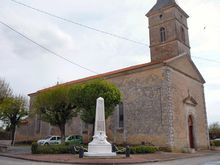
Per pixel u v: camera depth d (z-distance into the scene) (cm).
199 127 3189
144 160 1727
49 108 2800
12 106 3375
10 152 2425
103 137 1961
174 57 2945
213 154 2623
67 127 3609
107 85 2678
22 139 4144
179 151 2612
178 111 2770
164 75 2727
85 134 3350
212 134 5244
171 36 3212
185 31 3441
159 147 2538
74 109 2939
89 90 2631
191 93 3161
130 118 2909
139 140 2772
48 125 3859
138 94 2903
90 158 1741
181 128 2761
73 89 2753
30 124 4125
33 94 3944
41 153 2141
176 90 2825
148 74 2869
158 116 2675
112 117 3091
